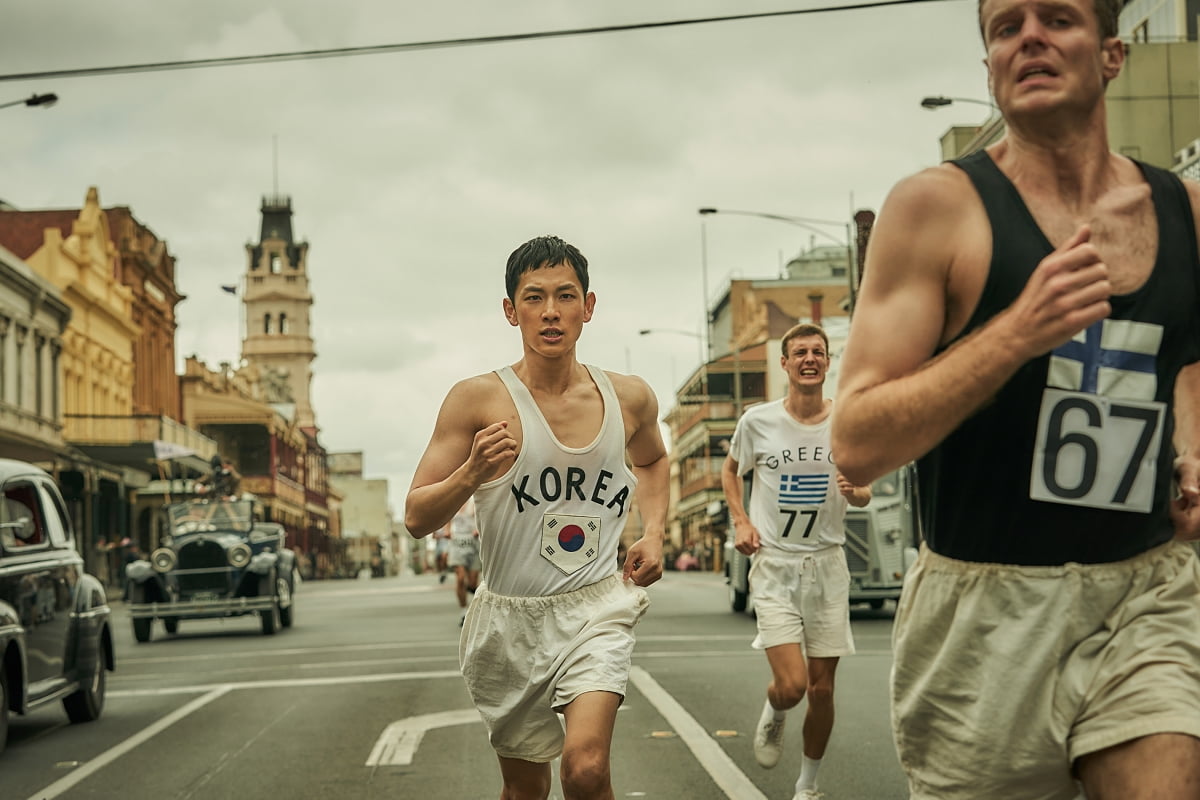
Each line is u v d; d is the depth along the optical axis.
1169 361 2.84
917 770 3.01
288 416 116.38
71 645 10.69
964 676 2.89
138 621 21.44
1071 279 2.42
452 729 9.95
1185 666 2.74
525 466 4.70
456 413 4.74
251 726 10.49
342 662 15.79
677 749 8.65
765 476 6.80
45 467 48.97
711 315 108.88
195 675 14.94
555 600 4.70
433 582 64.69
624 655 4.58
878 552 21.31
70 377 55.75
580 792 4.29
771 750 6.77
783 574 6.69
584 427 4.77
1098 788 2.75
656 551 4.95
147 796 7.69
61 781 8.23
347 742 9.48
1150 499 2.82
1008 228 2.77
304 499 107.56
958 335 2.83
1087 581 2.82
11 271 45.34
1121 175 2.88
